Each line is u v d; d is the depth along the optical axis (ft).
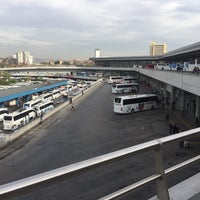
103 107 152.05
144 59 379.96
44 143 82.43
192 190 9.83
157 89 210.18
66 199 42.80
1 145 76.79
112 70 396.16
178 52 169.37
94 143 81.76
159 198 8.64
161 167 8.34
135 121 112.98
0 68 481.05
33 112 134.51
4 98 168.04
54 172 5.61
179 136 8.91
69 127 104.22
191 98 115.24
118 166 56.03
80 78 436.35
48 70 497.05
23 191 5.11
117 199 7.14
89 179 49.96
